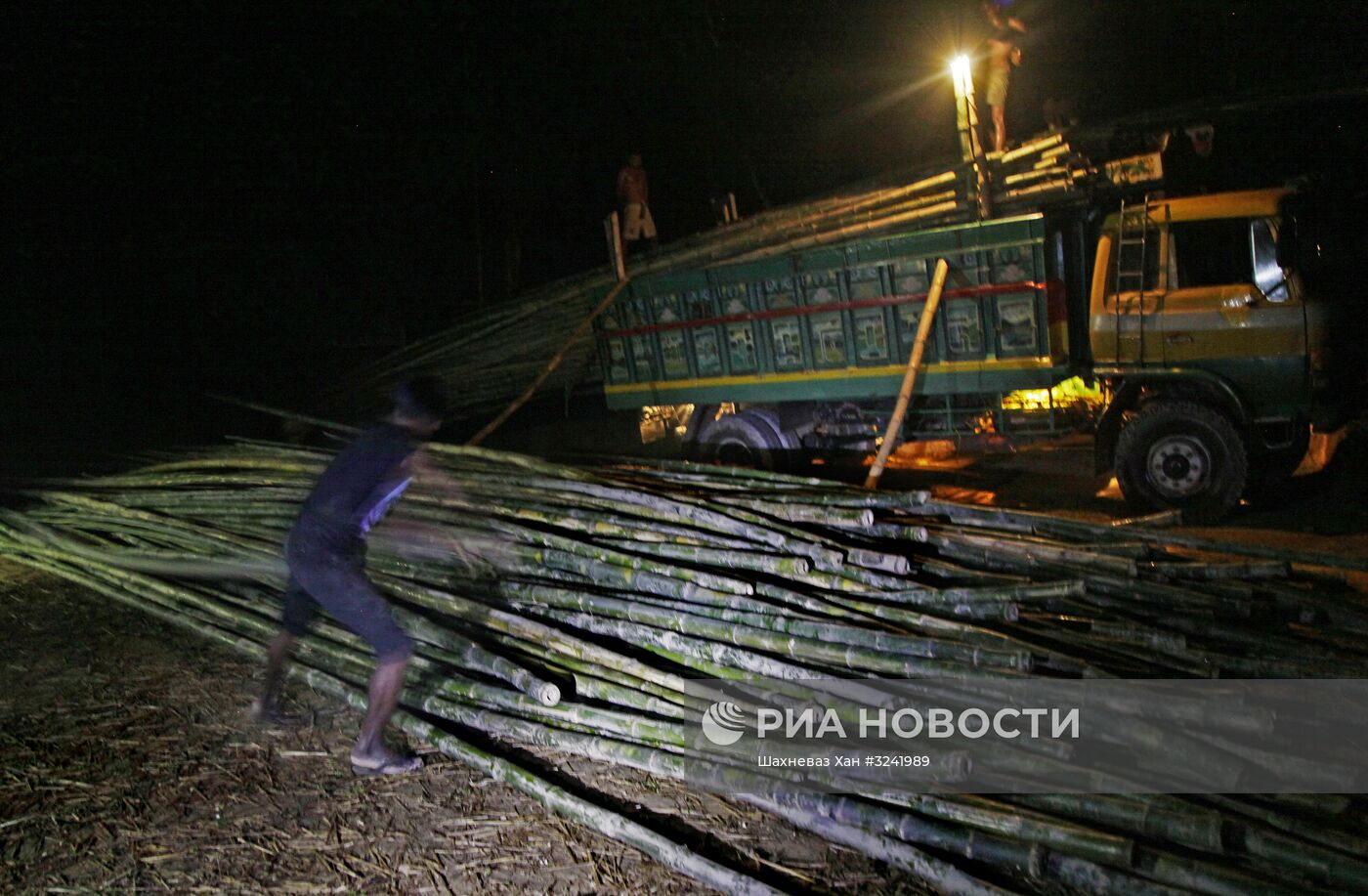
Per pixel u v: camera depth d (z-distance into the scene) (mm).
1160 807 3344
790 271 8688
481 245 18719
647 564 4891
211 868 3707
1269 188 7625
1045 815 3436
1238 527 7555
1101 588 4664
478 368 12047
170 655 5852
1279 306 7352
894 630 4309
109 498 8211
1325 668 4023
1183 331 7645
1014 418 8219
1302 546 6902
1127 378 7977
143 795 4238
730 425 9492
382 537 5844
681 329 9812
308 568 4141
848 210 9094
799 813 3754
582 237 20922
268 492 6910
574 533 5453
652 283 9891
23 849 3855
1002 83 10695
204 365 17062
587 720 4359
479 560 5406
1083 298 8070
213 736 4770
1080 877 3236
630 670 4492
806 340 8844
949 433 8492
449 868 3666
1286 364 7383
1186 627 4430
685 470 6578
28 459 12102
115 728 4883
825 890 3453
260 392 16391
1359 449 9203
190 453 9375
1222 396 7609
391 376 12922
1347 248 7812
